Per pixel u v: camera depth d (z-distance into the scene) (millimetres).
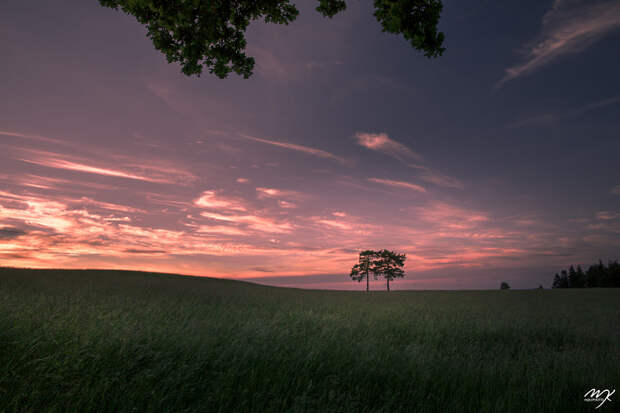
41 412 3326
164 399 3762
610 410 4633
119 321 6691
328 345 6695
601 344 9781
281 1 7176
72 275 30562
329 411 3957
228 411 3871
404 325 11648
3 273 24469
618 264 82562
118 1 6777
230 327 7434
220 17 6930
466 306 21281
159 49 7227
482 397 4750
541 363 6785
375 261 71000
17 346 4578
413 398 4637
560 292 43188
